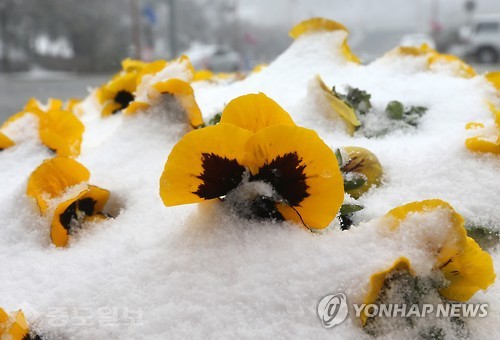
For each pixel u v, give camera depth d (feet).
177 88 0.99
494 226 0.77
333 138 0.97
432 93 1.13
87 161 0.97
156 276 0.68
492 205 0.78
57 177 0.83
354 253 0.66
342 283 0.64
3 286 0.72
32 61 21.36
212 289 0.65
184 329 0.63
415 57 1.25
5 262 0.77
